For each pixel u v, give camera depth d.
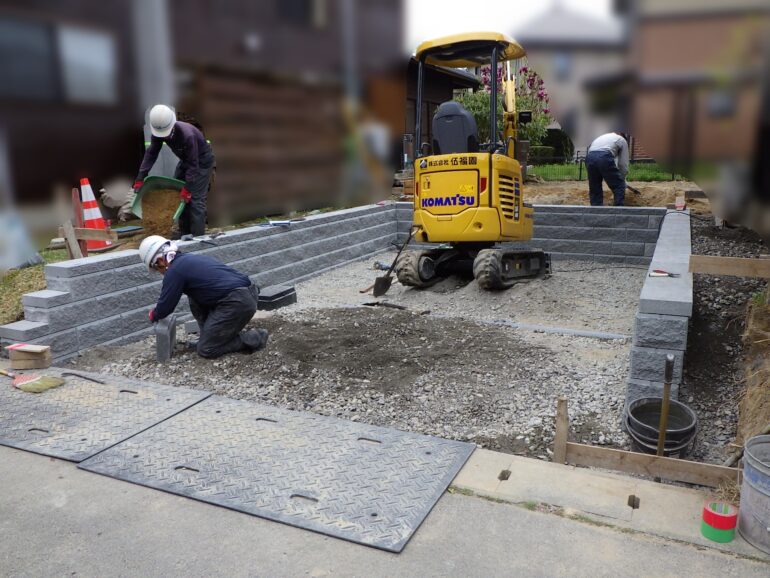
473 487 3.47
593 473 3.62
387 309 7.33
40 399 4.68
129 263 6.27
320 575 2.78
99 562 2.88
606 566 2.82
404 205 12.02
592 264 10.13
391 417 4.55
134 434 4.11
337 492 3.41
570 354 5.84
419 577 2.76
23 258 7.25
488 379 5.17
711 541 2.99
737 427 4.20
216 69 11.34
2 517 3.23
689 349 5.48
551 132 14.91
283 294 7.79
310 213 12.23
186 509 3.29
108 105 10.62
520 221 8.41
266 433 4.13
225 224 10.94
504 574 2.77
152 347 6.03
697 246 8.26
